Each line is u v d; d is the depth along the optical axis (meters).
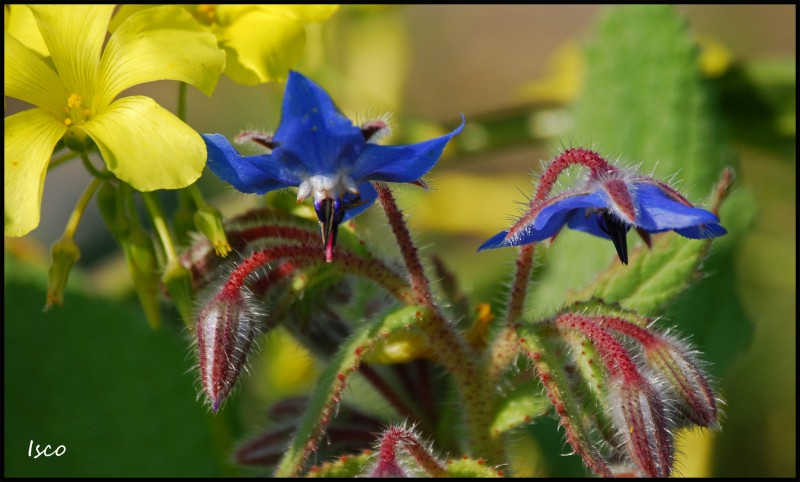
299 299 0.27
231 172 0.25
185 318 0.26
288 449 0.26
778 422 0.35
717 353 0.32
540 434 0.33
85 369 0.31
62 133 0.26
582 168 0.26
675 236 0.28
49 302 0.26
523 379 0.27
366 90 0.36
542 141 0.36
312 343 0.28
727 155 0.33
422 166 0.25
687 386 0.25
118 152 0.25
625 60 0.34
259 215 0.27
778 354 0.36
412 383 0.28
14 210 0.25
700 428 0.26
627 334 0.26
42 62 0.26
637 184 0.25
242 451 0.29
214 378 0.25
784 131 0.35
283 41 0.27
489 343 0.27
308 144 0.25
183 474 0.31
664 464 0.25
